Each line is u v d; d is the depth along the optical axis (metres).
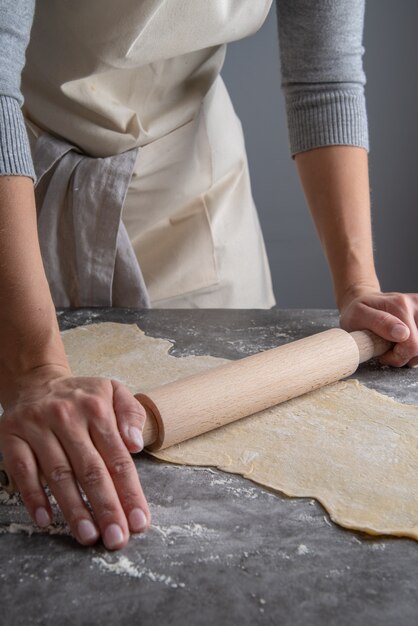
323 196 1.33
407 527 0.75
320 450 0.90
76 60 1.29
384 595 0.66
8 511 0.79
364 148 1.36
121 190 1.37
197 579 0.68
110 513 0.73
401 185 2.24
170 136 1.47
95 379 0.85
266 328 1.30
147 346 1.22
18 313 0.88
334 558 0.71
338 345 1.07
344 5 1.34
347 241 1.30
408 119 2.17
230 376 0.96
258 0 1.37
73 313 1.39
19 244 0.90
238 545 0.73
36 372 0.87
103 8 1.22
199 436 0.94
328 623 0.63
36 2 1.25
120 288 1.42
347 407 1.01
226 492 0.82
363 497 0.80
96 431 0.79
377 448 0.90
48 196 1.37
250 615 0.64
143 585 0.68
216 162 1.58
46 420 0.79
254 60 2.11
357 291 1.25
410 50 2.11
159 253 1.55
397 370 1.15
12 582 0.68
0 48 0.90
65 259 1.42
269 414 1.00
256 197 2.25
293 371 1.00
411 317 1.16
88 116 1.38
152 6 1.21
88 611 0.65
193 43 1.34
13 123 0.92
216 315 1.37
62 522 0.77
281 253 2.30
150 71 1.38
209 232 1.56
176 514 0.78
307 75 1.35
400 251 2.30
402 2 2.07
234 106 2.16
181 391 0.91
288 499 0.80
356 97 1.36
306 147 1.35
